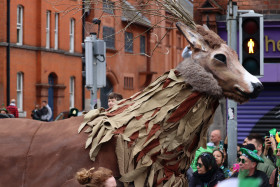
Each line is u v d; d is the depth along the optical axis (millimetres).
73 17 49750
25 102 44250
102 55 14930
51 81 47562
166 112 8305
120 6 9219
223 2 21328
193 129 8406
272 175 10398
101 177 6926
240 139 21250
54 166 8328
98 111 8617
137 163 8234
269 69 20875
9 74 42156
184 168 8609
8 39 42125
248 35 12867
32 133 8633
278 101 21031
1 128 8758
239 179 4410
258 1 20984
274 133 11391
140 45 55719
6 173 8430
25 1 44094
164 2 8984
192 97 8336
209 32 8688
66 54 48969
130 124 8344
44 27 45875
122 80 53344
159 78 8562
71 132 8484
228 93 8594
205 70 8438
